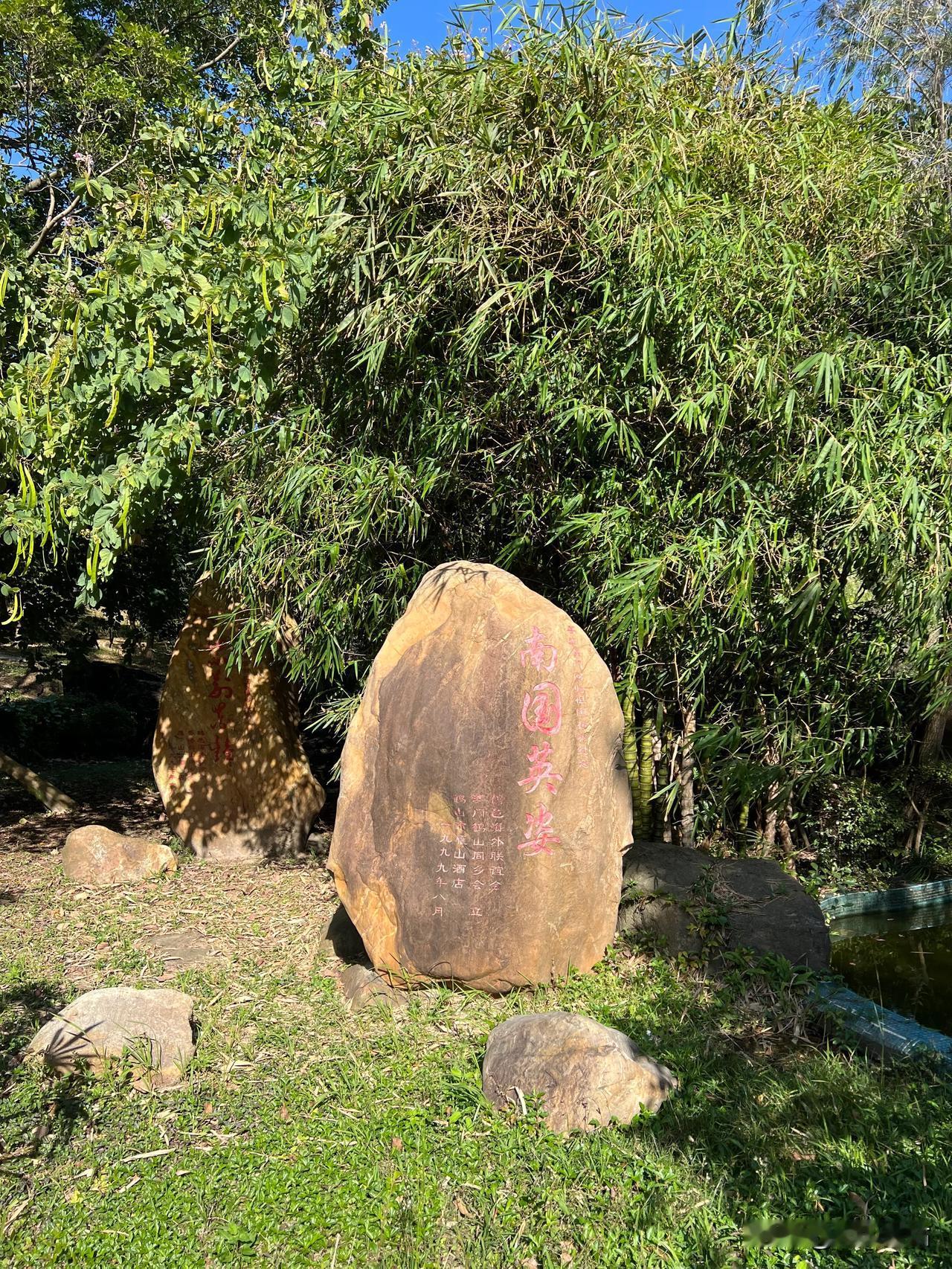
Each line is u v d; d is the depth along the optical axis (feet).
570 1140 10.17
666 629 15.03
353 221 16.30
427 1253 8.71
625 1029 12.70
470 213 14.98
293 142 19.22
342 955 16.28
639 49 15.56
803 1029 12.94
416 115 15.16
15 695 38.73
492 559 18.26
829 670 16.63
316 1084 11.84
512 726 13.67
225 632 22.44
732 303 14.24
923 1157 9.62
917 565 14.66
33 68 22.61
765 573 15.15
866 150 16.70
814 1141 10.12
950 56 21.59
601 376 14.28
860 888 20.04
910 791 21.42
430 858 13.88
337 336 16.33
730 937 14.76
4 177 22.66
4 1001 14.28
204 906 19.10
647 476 14.62
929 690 16.76
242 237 15.34
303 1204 9.36
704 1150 9.91
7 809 27.04
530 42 14.70
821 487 13.96
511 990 13.83
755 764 16.25
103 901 19.29
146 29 23.91
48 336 16.24
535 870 13.66
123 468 14.53
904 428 13.82
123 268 14.16
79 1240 8.95
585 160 14.74
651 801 18.33
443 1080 11.61
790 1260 8.29
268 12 26.40
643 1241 8.65
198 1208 9.38
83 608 28.53
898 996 15.12
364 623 18.17
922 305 15.61
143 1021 12.44
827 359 12.89
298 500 15.84
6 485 16.78
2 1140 10.53
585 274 14.90
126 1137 10.68
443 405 15.57
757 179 15.61
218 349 15.37
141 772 32.22
